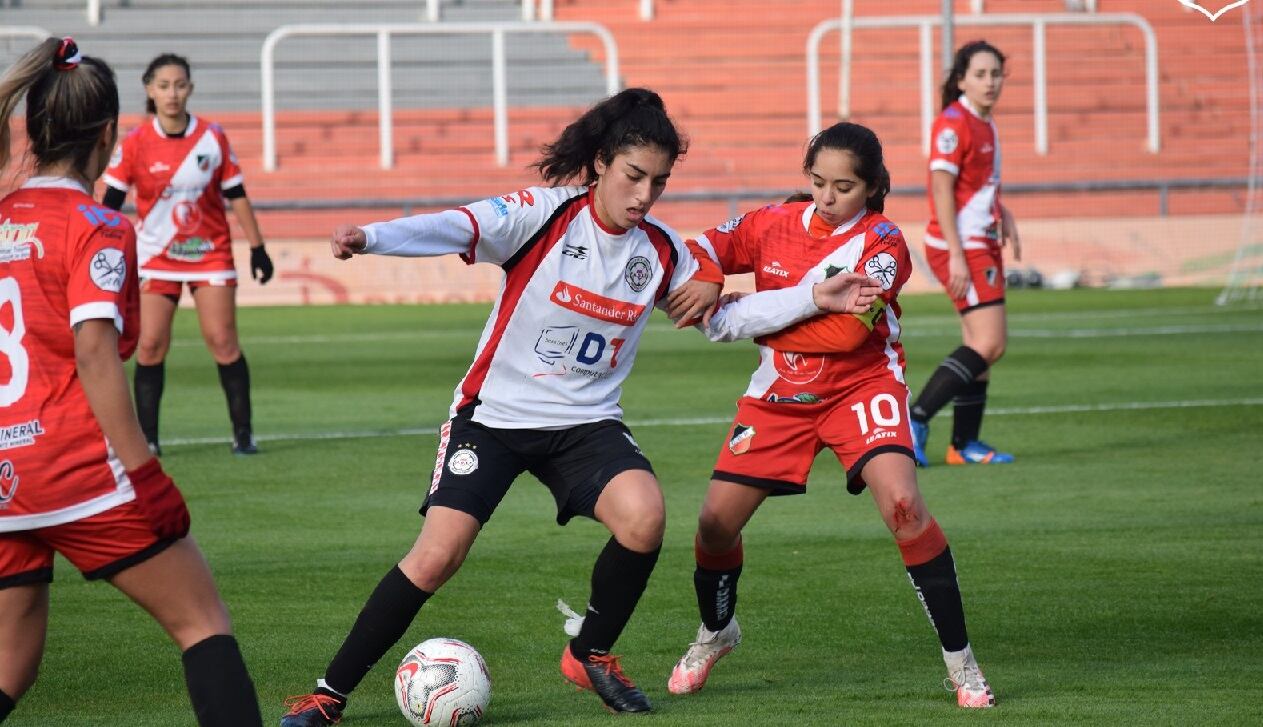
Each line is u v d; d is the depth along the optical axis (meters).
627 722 15.19
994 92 31.19
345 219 88.75
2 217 12.38
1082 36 106.56
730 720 15.16
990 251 31.67
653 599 20.97
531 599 20.91
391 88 100.44
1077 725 14.68
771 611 20.22
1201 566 22.44
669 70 102.38
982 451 32.56
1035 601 20.44
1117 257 88.75
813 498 28.73
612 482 15.55
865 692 16.34
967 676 15.66
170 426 38.78
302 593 21.23
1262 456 32.78
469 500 15.38
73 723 15.29
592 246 15.74
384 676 17.36
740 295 17.00
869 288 16.36
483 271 84.25
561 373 15.88
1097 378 47.00
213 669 12.59
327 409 41.78
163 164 33.50
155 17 103.25
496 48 91.25
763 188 95.00
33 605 13.02
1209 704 15.40
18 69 12.48
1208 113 103.19
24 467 12.16
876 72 102.88
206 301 33.88
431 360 54.06
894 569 22.56
